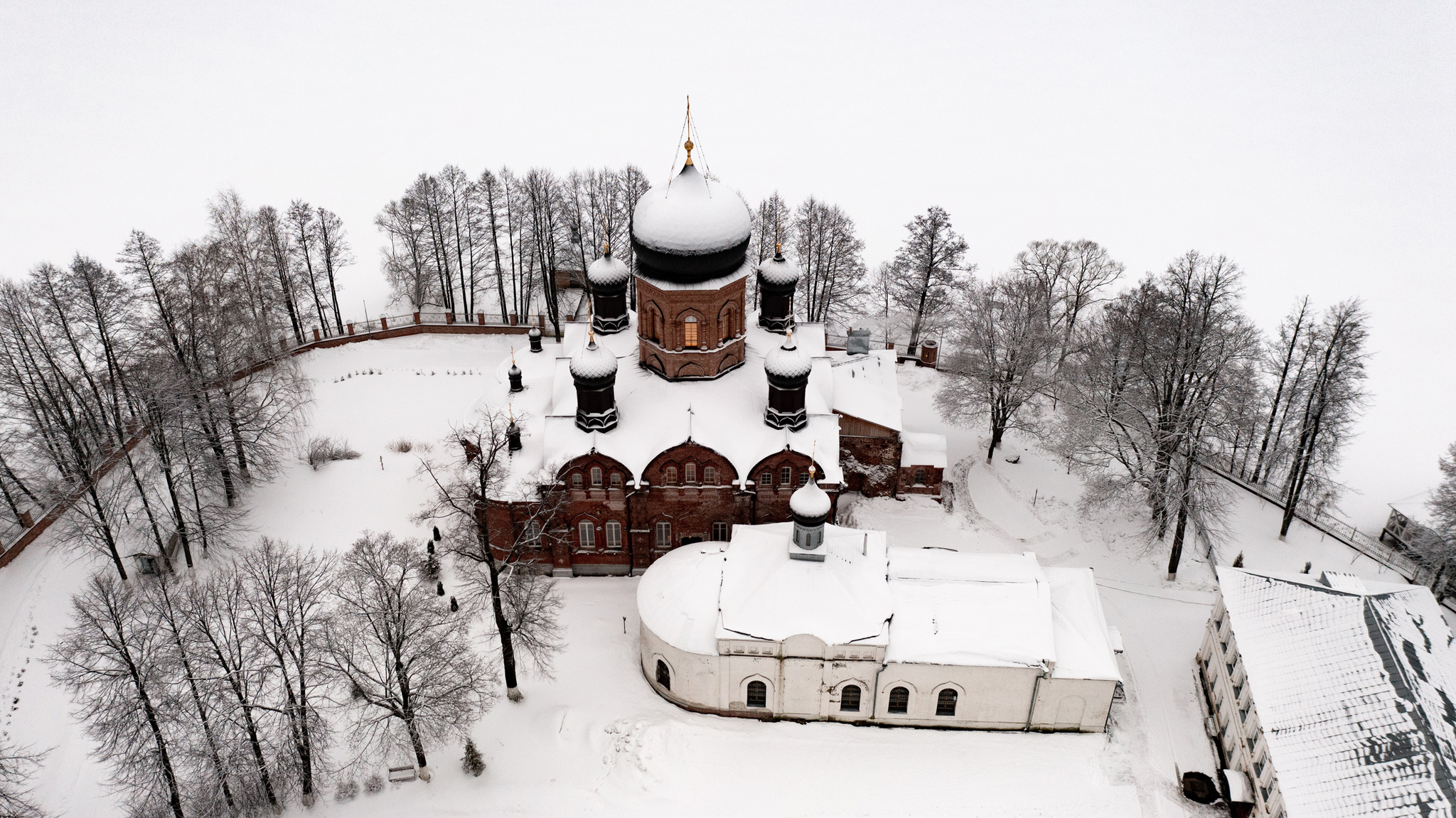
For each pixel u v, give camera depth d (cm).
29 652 5447
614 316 6888
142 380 5712
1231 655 5044
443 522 6456
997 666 4828
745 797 4759
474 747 4869
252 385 7312
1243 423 5875
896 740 5075
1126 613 5941
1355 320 6006
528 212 9050
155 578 5969
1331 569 6216
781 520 6075
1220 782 4806
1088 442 6284
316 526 6500
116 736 4319
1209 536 6456
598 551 6131
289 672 5184
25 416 6366
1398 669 4247
